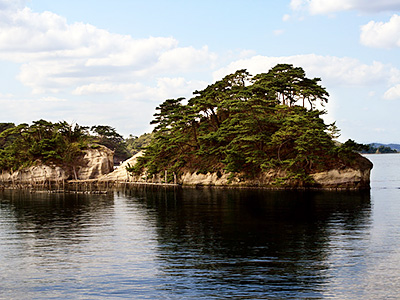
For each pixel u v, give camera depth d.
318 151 102.19
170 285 30.69
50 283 31.56
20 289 30.44
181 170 121.31
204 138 113.75
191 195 92.31
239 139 105.94
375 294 28.41
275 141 102.31
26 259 38.06
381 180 137.62
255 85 114.25
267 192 93.88
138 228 52.12
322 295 28.34
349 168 98.19
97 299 28.45
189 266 35.00
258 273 32.88
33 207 77.00
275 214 60.47
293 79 118.81
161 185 120.94
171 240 44.59
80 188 126.06
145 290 29.84
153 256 38.25
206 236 46.19
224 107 116.19
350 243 41.81
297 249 39.75
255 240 43.75
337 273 32.59
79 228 53.03
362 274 32.31
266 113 112.69
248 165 107.69
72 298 28.69
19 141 153.38
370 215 58.78
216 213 62.62
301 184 100.00
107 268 34.91
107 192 108.62
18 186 135.38
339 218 56.44
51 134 156.75
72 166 150.25
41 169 145.62
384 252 38.28
